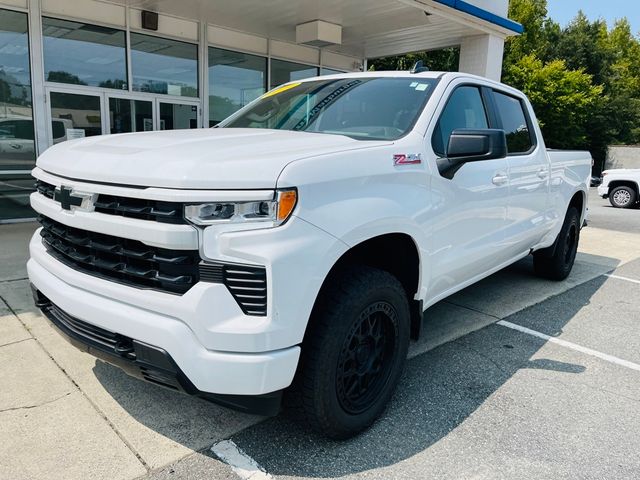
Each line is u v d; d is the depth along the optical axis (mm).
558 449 2686
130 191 2221
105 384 3158
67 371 3295
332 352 2420
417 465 2518
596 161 35344
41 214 2926
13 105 8461
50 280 2674
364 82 3689
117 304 2324
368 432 2781
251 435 2711
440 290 3445
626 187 15227
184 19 10398
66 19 8812
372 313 2652
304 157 2324
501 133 2971
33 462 2430
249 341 2105
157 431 2713
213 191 2100
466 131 2967
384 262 3064
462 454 2617
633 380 3514
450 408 3061
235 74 11594
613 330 4469
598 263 7184
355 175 2500
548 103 30203
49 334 3822
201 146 2484
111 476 2359
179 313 2143
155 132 3217
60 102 8953
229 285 2125
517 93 4723
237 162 2176
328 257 2281
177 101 10586
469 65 12469
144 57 9977
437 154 3188
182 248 2121
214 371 2115
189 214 2107
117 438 2639
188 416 2857
